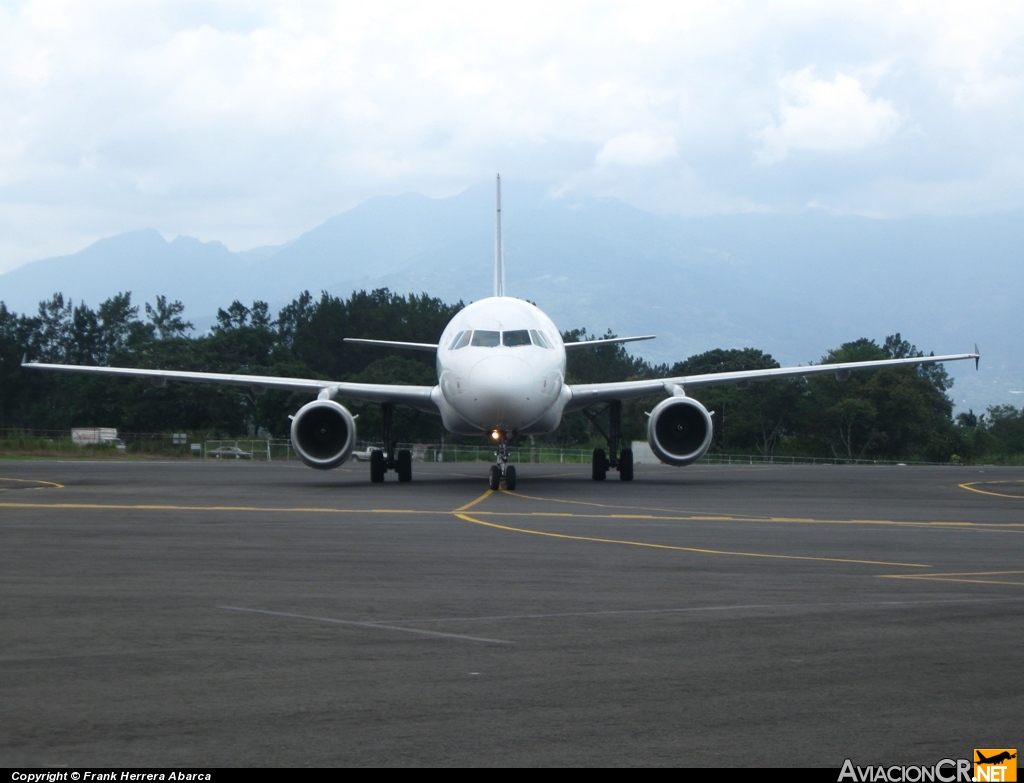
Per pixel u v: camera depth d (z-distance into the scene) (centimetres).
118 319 14438
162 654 819
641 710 676
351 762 582
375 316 13300
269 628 917
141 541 1572
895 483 3694
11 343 12988
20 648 837
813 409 11925
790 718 661
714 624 944
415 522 1895
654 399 11631
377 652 827
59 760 580
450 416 2898
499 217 3944
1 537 1623
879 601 1066
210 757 587
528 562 1349
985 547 1571
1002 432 14575
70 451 7112
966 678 755
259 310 14775
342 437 2944
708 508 2302
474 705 685
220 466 5044
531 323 2841
